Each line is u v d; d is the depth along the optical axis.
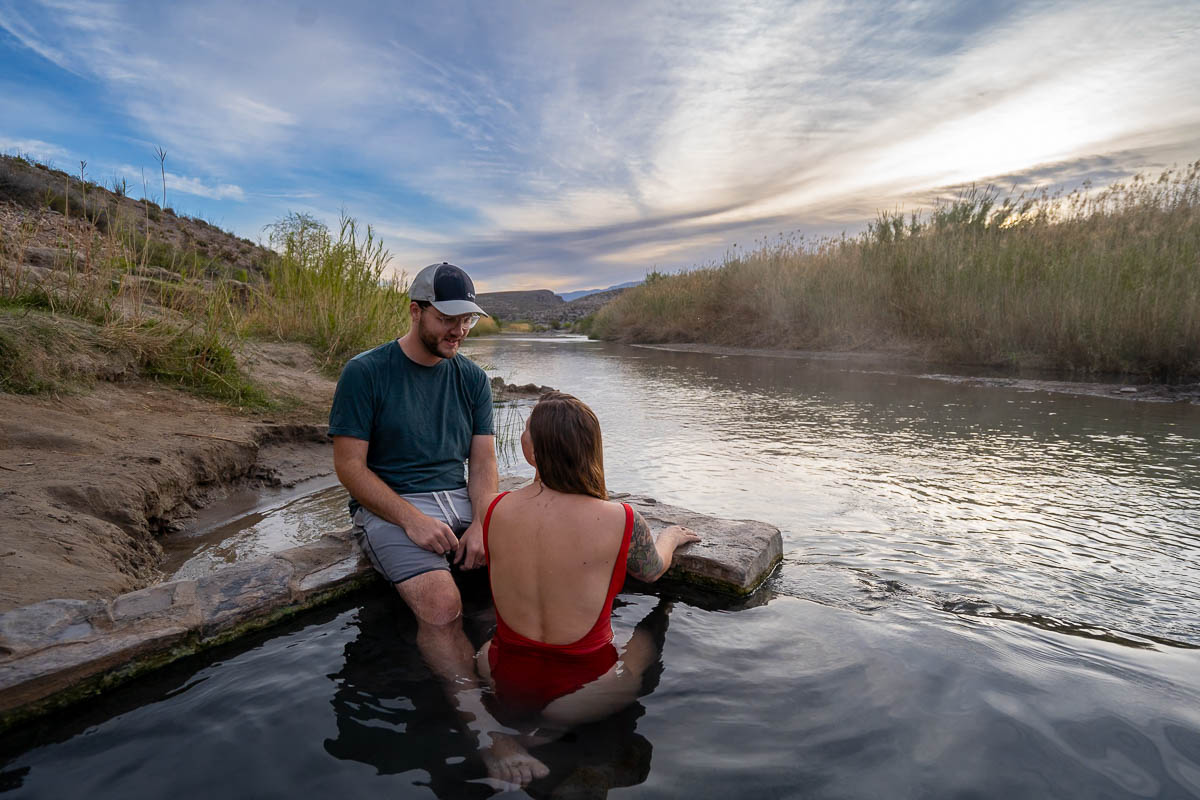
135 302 6.24
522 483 4.36
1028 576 3.12
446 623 2.66
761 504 4.38
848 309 15.44
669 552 2.80
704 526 3.48
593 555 2.26
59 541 2.84
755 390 10.06
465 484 3.34
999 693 2.07
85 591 2.52
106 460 3.90
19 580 2.45
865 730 1.87
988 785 1.63
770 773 1.68
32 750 1.81
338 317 8.90
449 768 1.71
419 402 3.12
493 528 2.37
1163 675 2.19
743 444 6.26
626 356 17.44
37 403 4.57
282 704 2.04
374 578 3.03
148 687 2.14
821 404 8.58
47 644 2.11
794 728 1.89
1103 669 2.23
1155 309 9.16
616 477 5.11
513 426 7.42
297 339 8.93
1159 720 1.92
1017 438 6.16
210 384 6.25
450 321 2.93
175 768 1.72
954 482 4.79
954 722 1.91
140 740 1.85
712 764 1.72
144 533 3.42
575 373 12.94
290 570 2.88
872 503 4.35
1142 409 7.43
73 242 6.23
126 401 5.29
